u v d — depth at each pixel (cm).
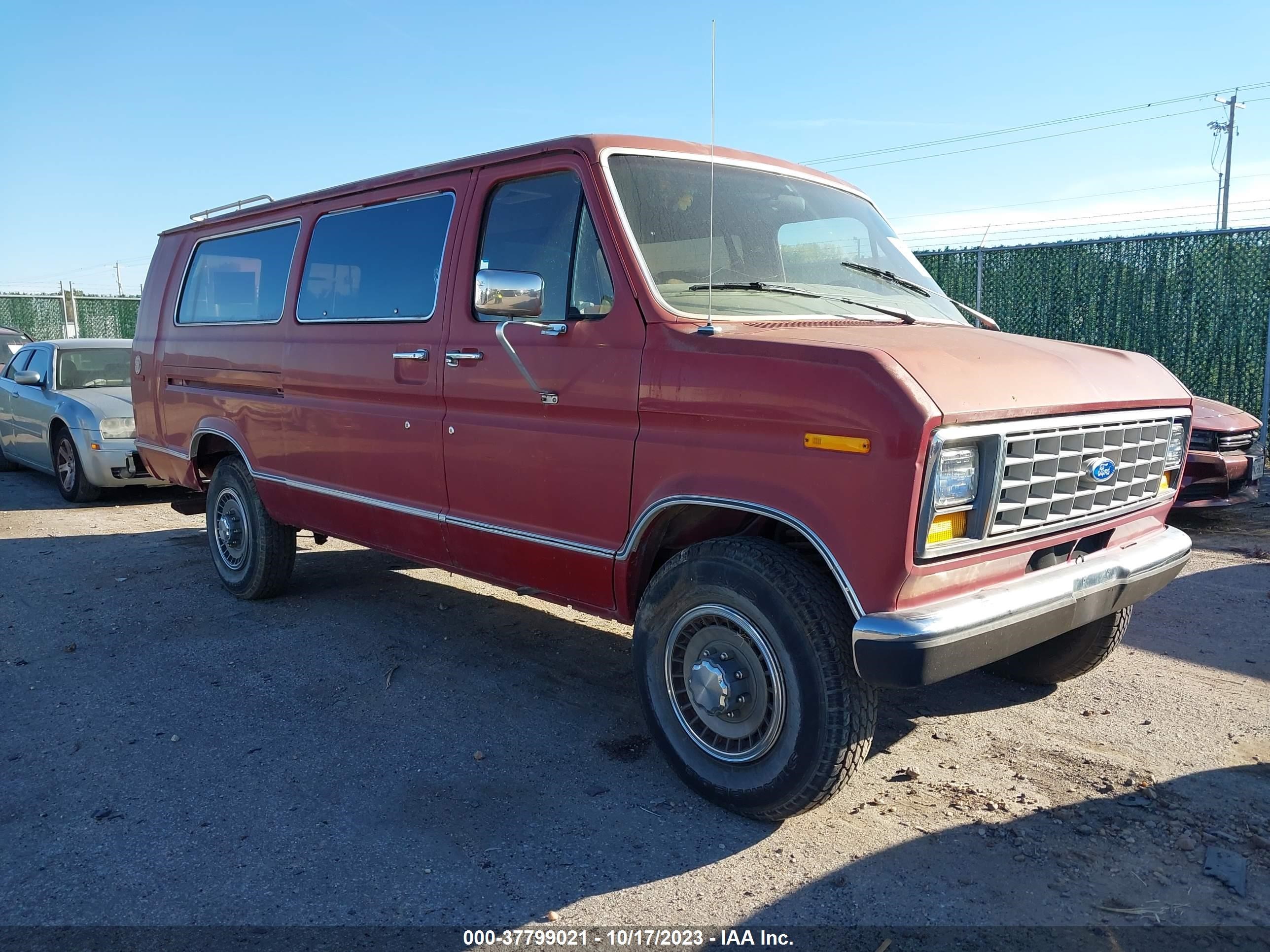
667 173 380
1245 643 495
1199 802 337
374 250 468
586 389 355
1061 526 322
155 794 354
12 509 940
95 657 502
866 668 279
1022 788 350
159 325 659
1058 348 357
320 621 561
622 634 538
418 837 322
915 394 269
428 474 434
